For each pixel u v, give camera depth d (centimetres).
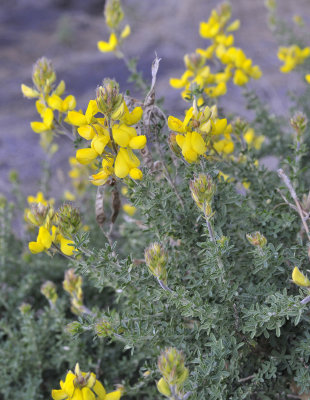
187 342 43
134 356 50
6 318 58
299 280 37
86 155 38
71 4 241
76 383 36
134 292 46
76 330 42
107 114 37
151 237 50
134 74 60
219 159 47
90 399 36
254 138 63
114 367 51
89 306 58
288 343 43
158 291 40
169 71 145
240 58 53
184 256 45
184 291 40
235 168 49
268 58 137
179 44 170
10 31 207
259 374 41
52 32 208
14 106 140
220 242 40
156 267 39
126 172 38
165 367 34
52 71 45
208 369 39
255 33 162
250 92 62
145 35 184
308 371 41
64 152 108
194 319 44
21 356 52
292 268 43
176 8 210
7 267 61
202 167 41
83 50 185
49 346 55
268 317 39
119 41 60
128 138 38
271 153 63
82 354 51
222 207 43
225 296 42
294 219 45
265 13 179
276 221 45
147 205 42
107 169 39
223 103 106
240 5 189
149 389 46
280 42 85
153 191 42
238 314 42
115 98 37
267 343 44
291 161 47
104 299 58
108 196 66
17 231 77
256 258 42
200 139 39
